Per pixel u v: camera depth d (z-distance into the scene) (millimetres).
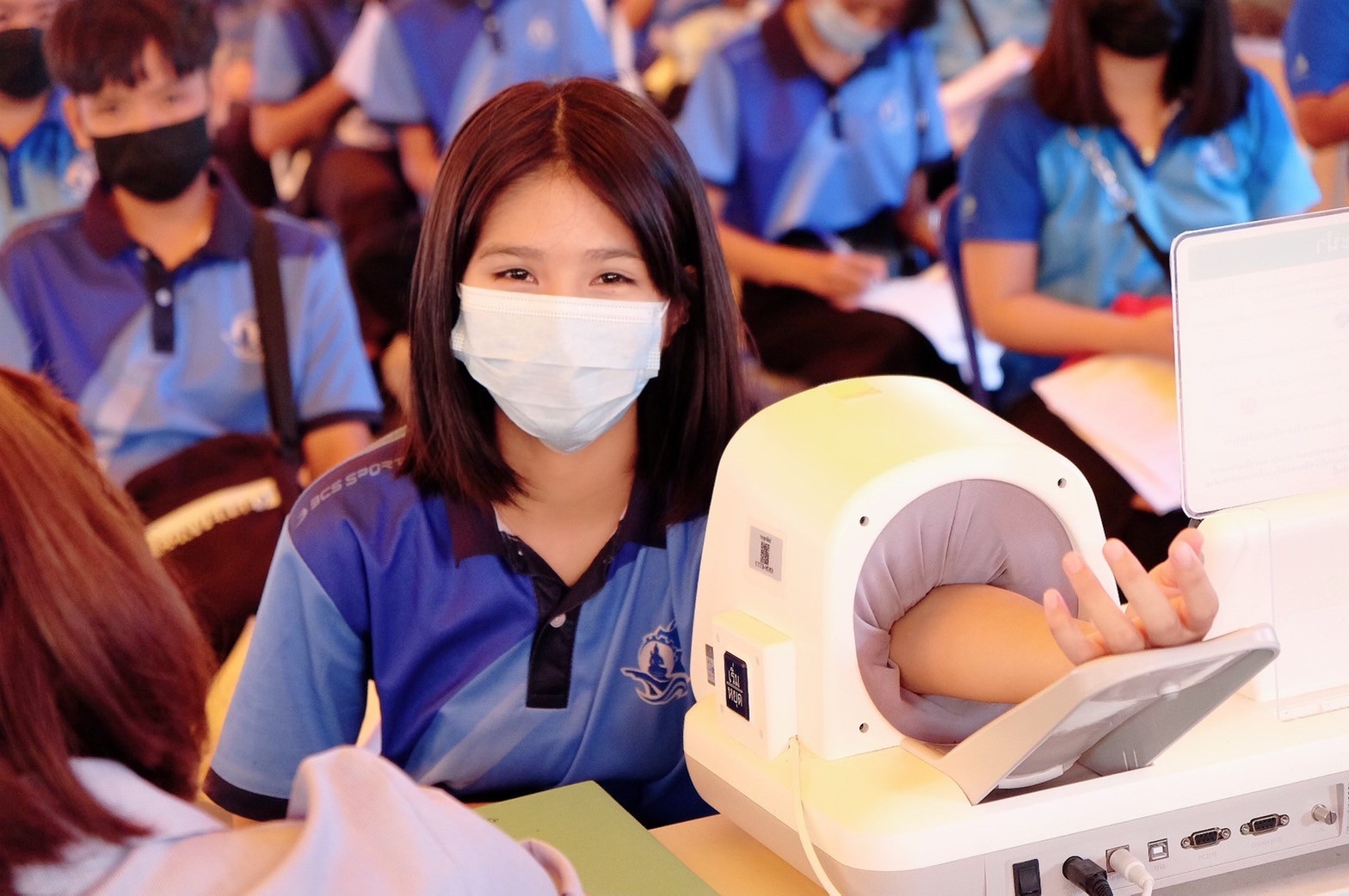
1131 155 3107
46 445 713
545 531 1339
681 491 1350
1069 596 1111
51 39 2617
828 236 3141
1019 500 1083
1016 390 3225
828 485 1056
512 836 1184
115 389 2768
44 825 662
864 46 3039
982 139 3121
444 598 1314
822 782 1034
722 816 1282
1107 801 1010
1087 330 3172
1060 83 3072
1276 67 3105
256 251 2828
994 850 985
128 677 721
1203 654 864
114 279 2742
